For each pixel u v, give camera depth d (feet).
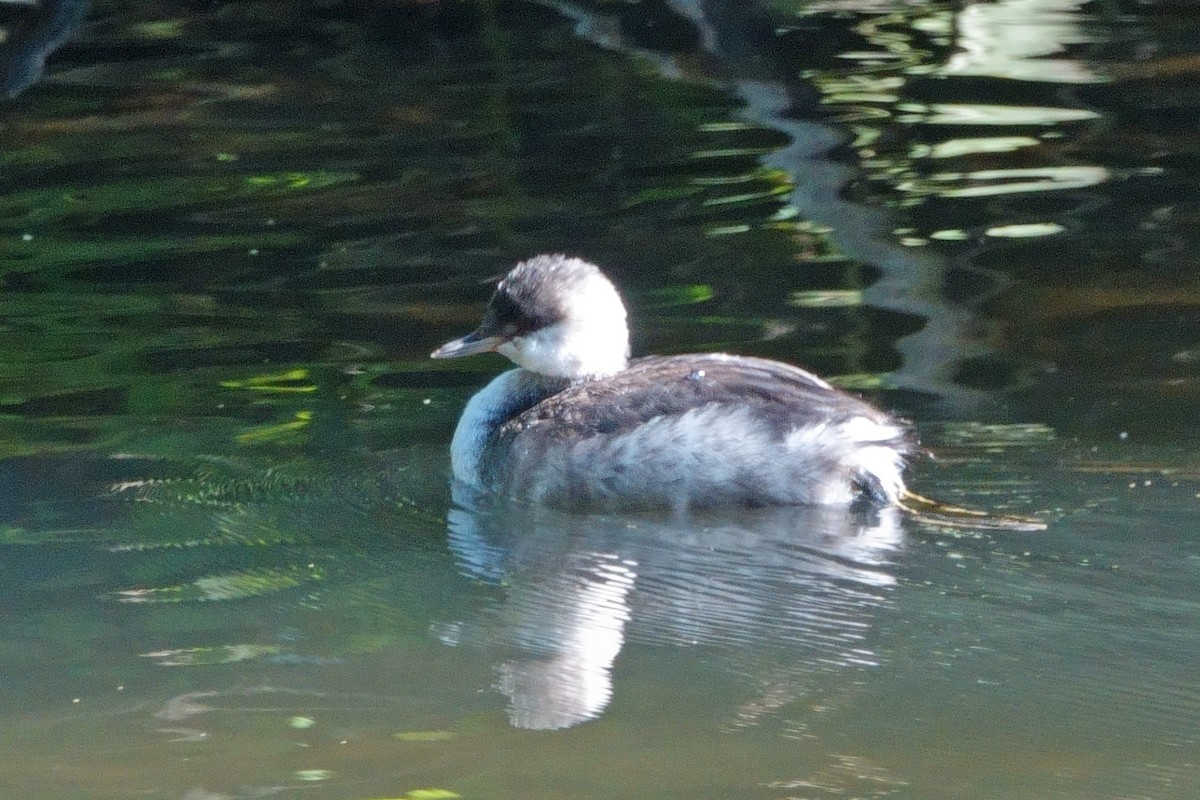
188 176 67.36
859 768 27.86
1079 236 58.03
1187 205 60.54
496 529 38.86
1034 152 67.15
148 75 83.41
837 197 62.54
